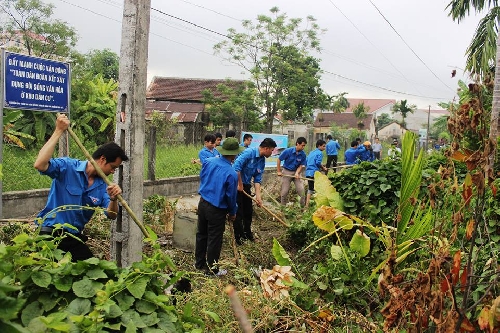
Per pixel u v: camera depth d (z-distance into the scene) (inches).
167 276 111.0
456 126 114.2
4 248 91.7
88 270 99.9
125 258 191.0
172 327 100.8
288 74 1089.4
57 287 94.3
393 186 247.9
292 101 1079.6
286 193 413.7
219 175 235.1
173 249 272.8
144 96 191.6
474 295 137.8
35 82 238.8
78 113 562.6
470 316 130.2
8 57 227.9
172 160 562.6
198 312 142.8
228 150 238.2
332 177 264.2
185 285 165.6
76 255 163.6
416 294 111.9
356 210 250.5
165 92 1406.3
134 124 187.6
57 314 86.0
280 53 1107.3
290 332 145.2
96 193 164.1
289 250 276.7
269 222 347.9
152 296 101.3
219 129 1068.5
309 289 177.8
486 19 477.4
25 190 327.0
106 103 597.6
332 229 182.2
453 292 106.4
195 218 268.4
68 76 253.1
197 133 883.4
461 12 483.5
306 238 279.3
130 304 98.3
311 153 455.5
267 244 282.4
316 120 2134.6
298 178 393.4
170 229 308.8
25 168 378.0
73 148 507.8
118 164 167.0
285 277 157.5
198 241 242.2
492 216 173.2
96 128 594.9
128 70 185.9
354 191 251.4
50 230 159.0
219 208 234.2
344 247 206.2
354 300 177.2
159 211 316.2
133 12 183.9
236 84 1248.2
